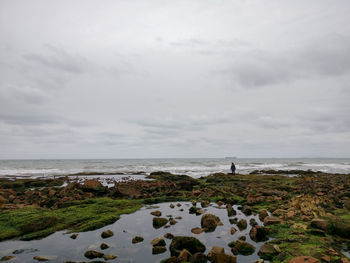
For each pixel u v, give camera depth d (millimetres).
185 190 19469
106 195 17203
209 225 8500
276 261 5438
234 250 6176
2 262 5875
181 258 5613
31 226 8469
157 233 8078
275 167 68438
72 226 8992
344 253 5652
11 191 19688
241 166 72688
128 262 5777
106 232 7797
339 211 9758
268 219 8586
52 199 13867
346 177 30094
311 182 23078
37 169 59688
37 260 5973
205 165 78438
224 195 15820
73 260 5949
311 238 6680
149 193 17812
